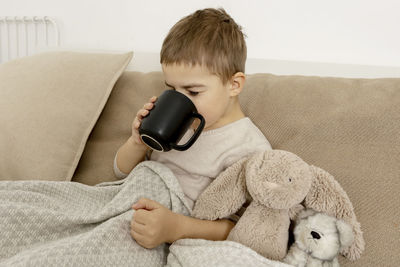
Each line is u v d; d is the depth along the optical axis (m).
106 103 1.11
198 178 0.85
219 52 0.78
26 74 1.06
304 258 0.61
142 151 0.91
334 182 0.66
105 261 0.62
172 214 0.71
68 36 1.61
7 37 1.76
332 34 1.16
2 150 0.96
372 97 0.79
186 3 1.34
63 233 0.71
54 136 0.96
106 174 0.99
